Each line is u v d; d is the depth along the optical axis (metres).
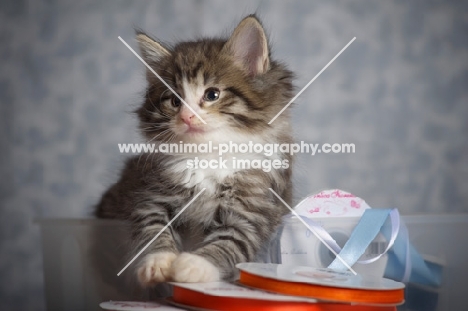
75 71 0.66
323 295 0.41
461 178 0.67
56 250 0.53
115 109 0.66
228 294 0.41
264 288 0.42
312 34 0.69
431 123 0.68
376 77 0.68
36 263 0.63
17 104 0.65
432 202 0.66
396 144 0.67
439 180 0.67
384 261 0.49
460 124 0.68
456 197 0.66
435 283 0.50
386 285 0.43
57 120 0.66
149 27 0.68
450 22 0.68
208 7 0.70
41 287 0.62
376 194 0.66
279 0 0.70
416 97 0.68
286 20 0.69
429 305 0.50
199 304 0.42
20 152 0.65
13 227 0.63
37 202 0.64
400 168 0.67
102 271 0.53
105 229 0.54
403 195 0.66
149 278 0.46
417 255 0.50
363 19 0.69
